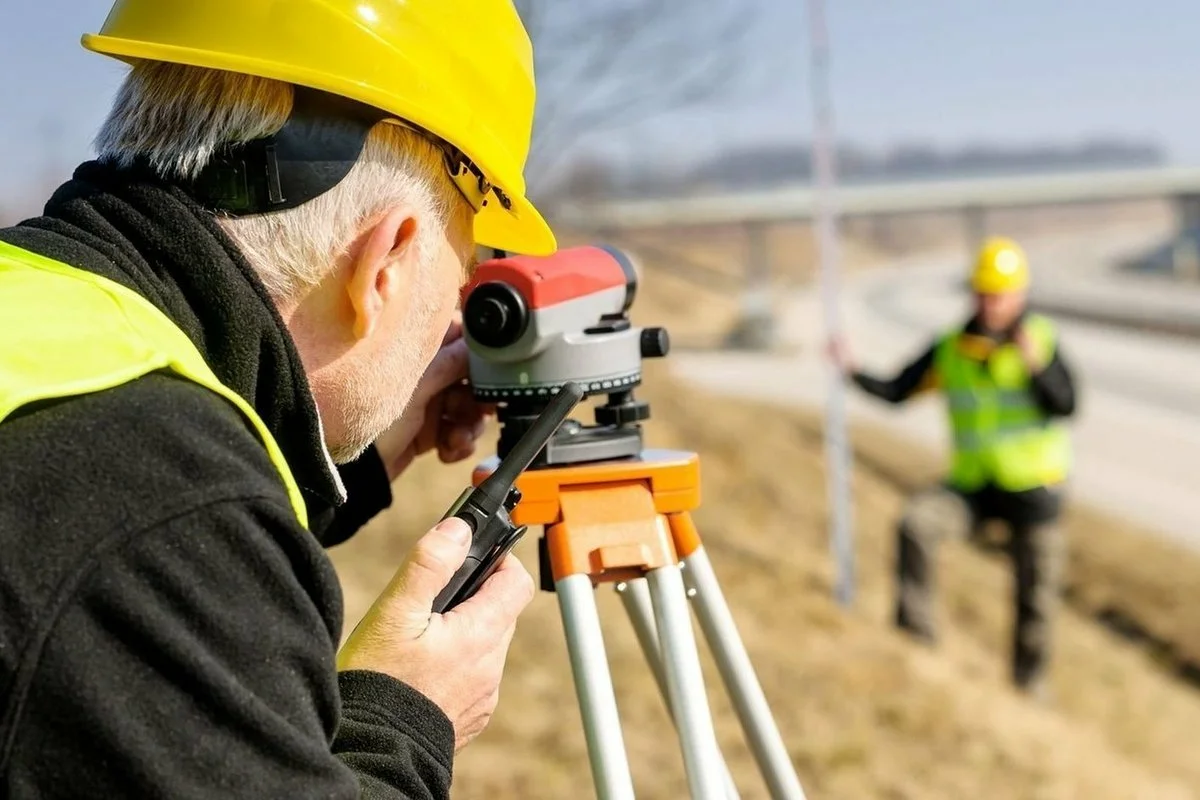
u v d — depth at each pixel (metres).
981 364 6.38
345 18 1.12
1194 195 63.16
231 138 1.09
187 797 0.86
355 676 1.12
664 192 57.59
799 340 35.69
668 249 78.38
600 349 1.69
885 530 10.01
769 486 10.25
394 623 1.14
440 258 1.23
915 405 20.05
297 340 1.15
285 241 1.10
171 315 1.05
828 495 10.77
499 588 1.26
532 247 1.66
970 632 7.95
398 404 1.24
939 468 14.95
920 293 59.03
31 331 0.95
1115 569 10.28
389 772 1.07
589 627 1.53
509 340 1.66
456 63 1.20
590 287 1.73
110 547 0.87
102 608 0.86
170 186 1.08
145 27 1.13
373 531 5.79
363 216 1.13
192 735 0.87
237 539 0.91
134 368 0.95
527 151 1.36
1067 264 76.81
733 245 82.44
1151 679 7.78
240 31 1.11
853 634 5.85
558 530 1.58
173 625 0.87
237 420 0.99
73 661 0.85
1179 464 14.91
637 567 1.60
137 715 0.86
